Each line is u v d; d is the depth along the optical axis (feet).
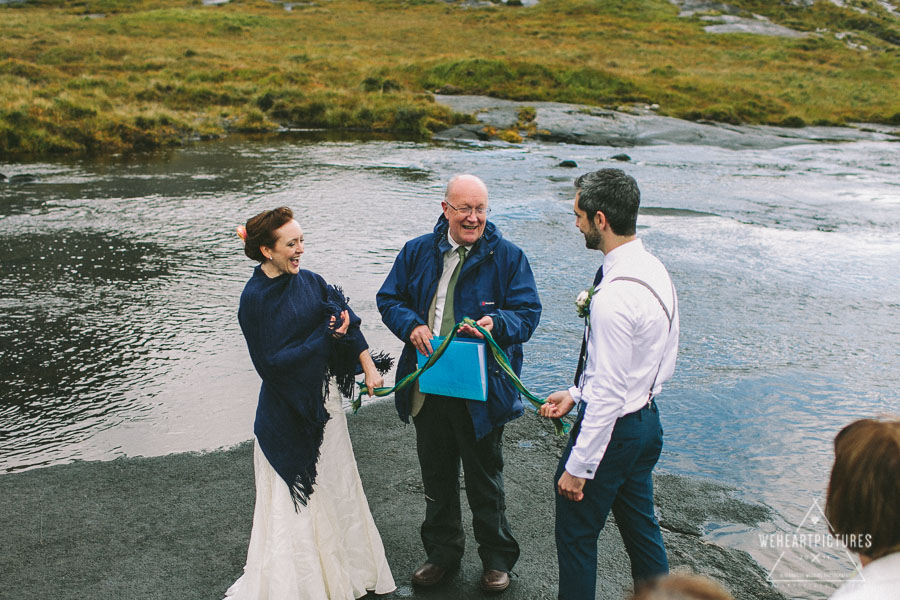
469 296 11.09
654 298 9.03
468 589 11.62
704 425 17.75
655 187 56.03
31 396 19.77
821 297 28.94
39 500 14.40
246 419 18.35
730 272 32.35
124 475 15.42
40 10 233.76
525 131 91.81
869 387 20.12
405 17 242.17
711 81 139.13
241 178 55.72
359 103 100.12
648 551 9.75
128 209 44.04
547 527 13.46
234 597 10.75
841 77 177.06
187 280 30.40
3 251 34.50
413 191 51.26
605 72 130.11
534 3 279.08
